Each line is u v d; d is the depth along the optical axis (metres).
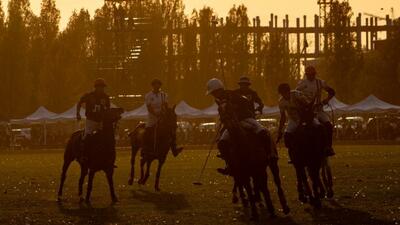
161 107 26.62
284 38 97.56
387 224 16.77
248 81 21.38
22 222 18.31
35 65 97.75
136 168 38.09
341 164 36.81
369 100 70.50
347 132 74.31
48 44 98.44
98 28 93.62
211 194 23.55
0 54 94.94
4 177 33.00
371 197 21.59
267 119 80.88
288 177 29.36
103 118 22.22
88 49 98.81
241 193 20.22
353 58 91.44
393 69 99.06
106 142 22.19
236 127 18.05
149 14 94.69
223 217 18.44
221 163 41.22
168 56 94.69
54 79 96.38
